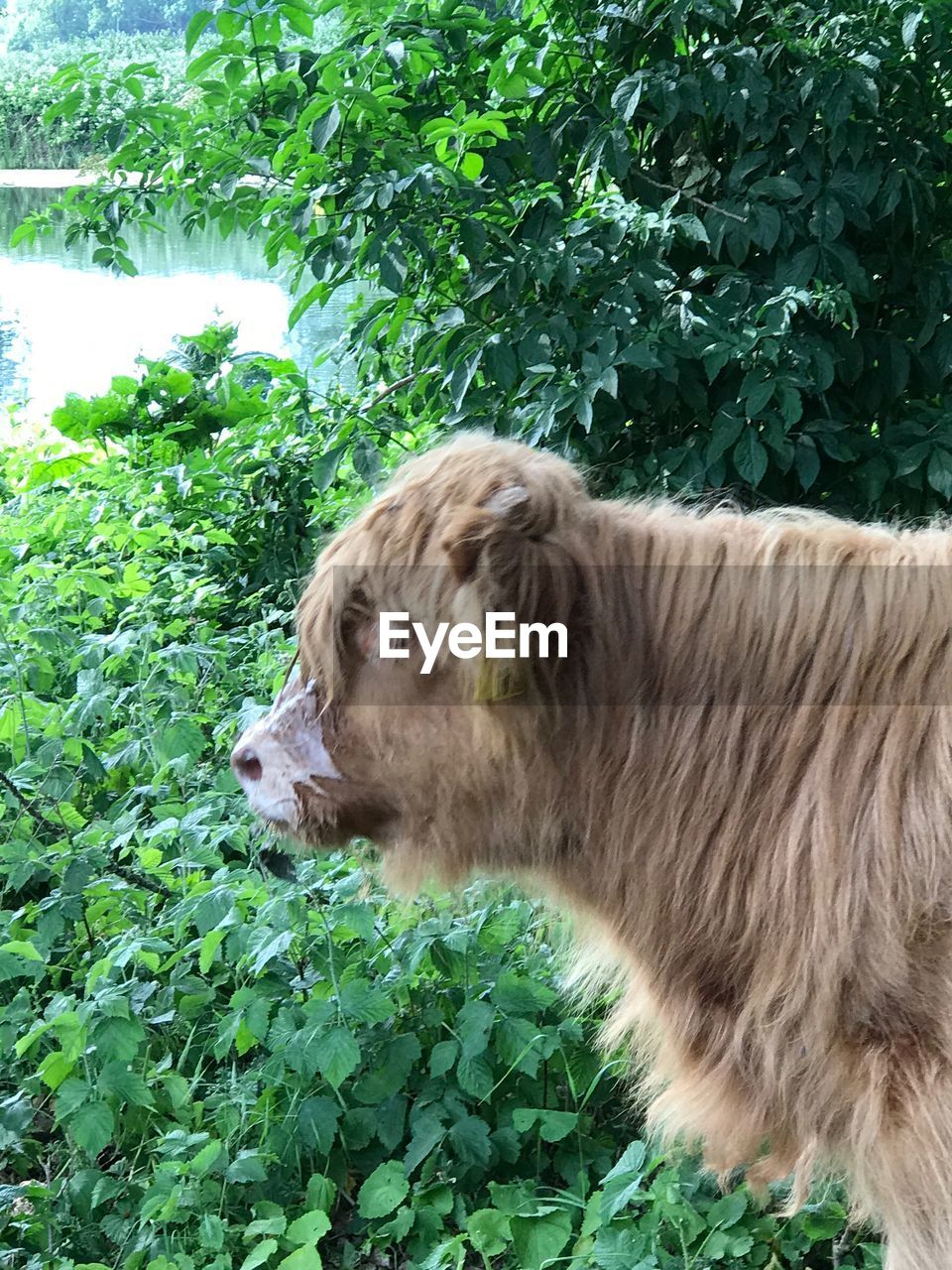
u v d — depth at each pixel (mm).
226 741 3283
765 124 3502
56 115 4215
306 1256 1991
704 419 3590
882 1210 1576
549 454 1699
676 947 1678
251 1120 2338
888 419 3811
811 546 1608
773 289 3537
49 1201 2199
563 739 1640
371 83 3641
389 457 4480
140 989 2432
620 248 3549
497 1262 2213
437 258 3773
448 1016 2508
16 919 2695
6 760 3324
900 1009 1464
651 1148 2311
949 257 3938
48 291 10562
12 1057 2521
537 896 1918
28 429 7148
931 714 1462
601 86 3668
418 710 1651
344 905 2371
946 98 3898
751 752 1580
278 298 9898
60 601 3740
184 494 4941
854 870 1476
